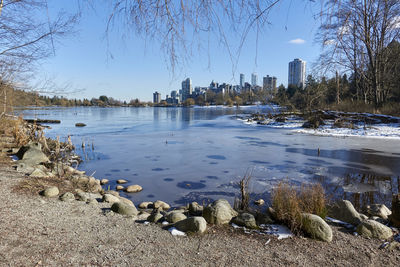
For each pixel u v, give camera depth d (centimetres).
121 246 313
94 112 5944
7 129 1242
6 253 281
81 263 272
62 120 3309
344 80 3002
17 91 883
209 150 1223
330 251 315
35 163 803
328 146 1310
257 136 1716
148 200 597
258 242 336
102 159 1035
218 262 285
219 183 723
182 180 753
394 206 398
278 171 848
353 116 2180
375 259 299
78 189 566
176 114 4950
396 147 1261
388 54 1944
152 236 345
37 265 263
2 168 665
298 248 321
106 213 416
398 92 2830
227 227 383
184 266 275
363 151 1173
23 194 477
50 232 338
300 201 426
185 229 364
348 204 436
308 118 2397
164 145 1368
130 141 1514
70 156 1070
